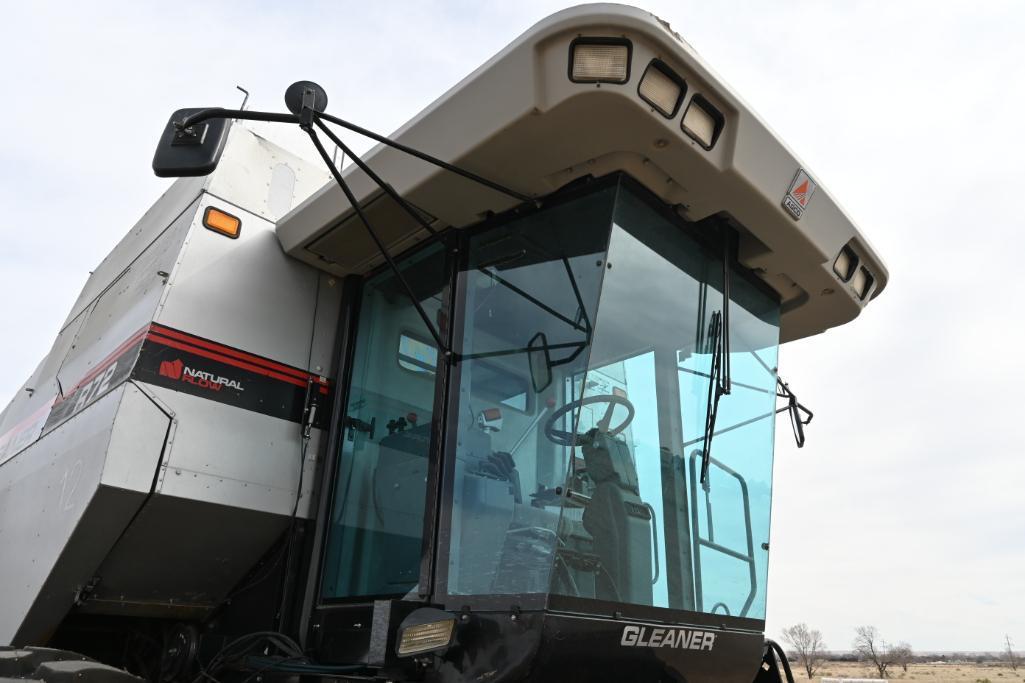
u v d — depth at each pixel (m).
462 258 3.52
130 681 2.74
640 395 3.03
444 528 2.98
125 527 3.39
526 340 3.10
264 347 3.86
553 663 2.55
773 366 3.84
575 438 2.74
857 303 3.99
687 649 3.00
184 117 2.81
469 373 3.22
